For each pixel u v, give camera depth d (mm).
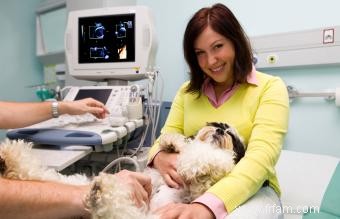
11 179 638
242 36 1094
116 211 614
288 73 1820
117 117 1374
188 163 918
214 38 1044
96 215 600
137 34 1590
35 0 2621
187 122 1229
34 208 571
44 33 2602
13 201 550
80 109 1339
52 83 2576
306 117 1783
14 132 1206
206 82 1228
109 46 1647
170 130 1277
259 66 1838
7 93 2381
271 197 969
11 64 2410
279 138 979
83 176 910
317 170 1495
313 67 1742
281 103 1038
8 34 2379
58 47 2508
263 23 1861
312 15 1717
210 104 1198
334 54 1630
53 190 610
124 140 1469
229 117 1125
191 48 1147
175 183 978
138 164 1330
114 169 1414
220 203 791
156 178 1026
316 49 1673
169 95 2188
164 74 2195
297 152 1688
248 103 1096
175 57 2148
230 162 918
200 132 1063
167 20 2156
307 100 1771
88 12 1669
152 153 1131
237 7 1931
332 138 1720
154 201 878
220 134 1014
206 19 1050
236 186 837
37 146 1153
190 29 1086
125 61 1622
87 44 1686
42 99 2281
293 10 1768
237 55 1108
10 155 695
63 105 1316
